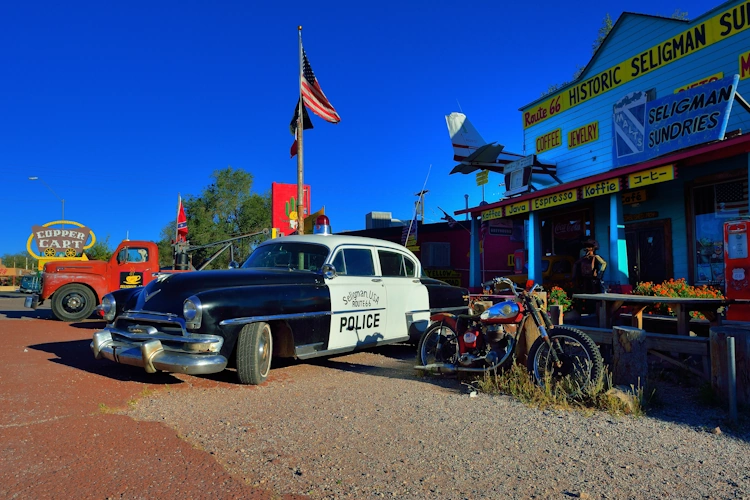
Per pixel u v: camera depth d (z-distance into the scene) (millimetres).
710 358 4738
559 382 4914
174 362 5047
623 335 4953
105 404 4637
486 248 18812
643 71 11734
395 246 7801
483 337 5672
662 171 9109
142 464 3254
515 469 3252
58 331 10273
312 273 6516
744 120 9781
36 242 22547
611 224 10242
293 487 2963
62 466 3207
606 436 3854
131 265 12883
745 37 9742
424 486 2996
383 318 7152
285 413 4469
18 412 4332
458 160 15375
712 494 2871
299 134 13383
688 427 4051
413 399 4965
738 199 10031
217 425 4113
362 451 3557
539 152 14969
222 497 2807
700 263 10688
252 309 5496
